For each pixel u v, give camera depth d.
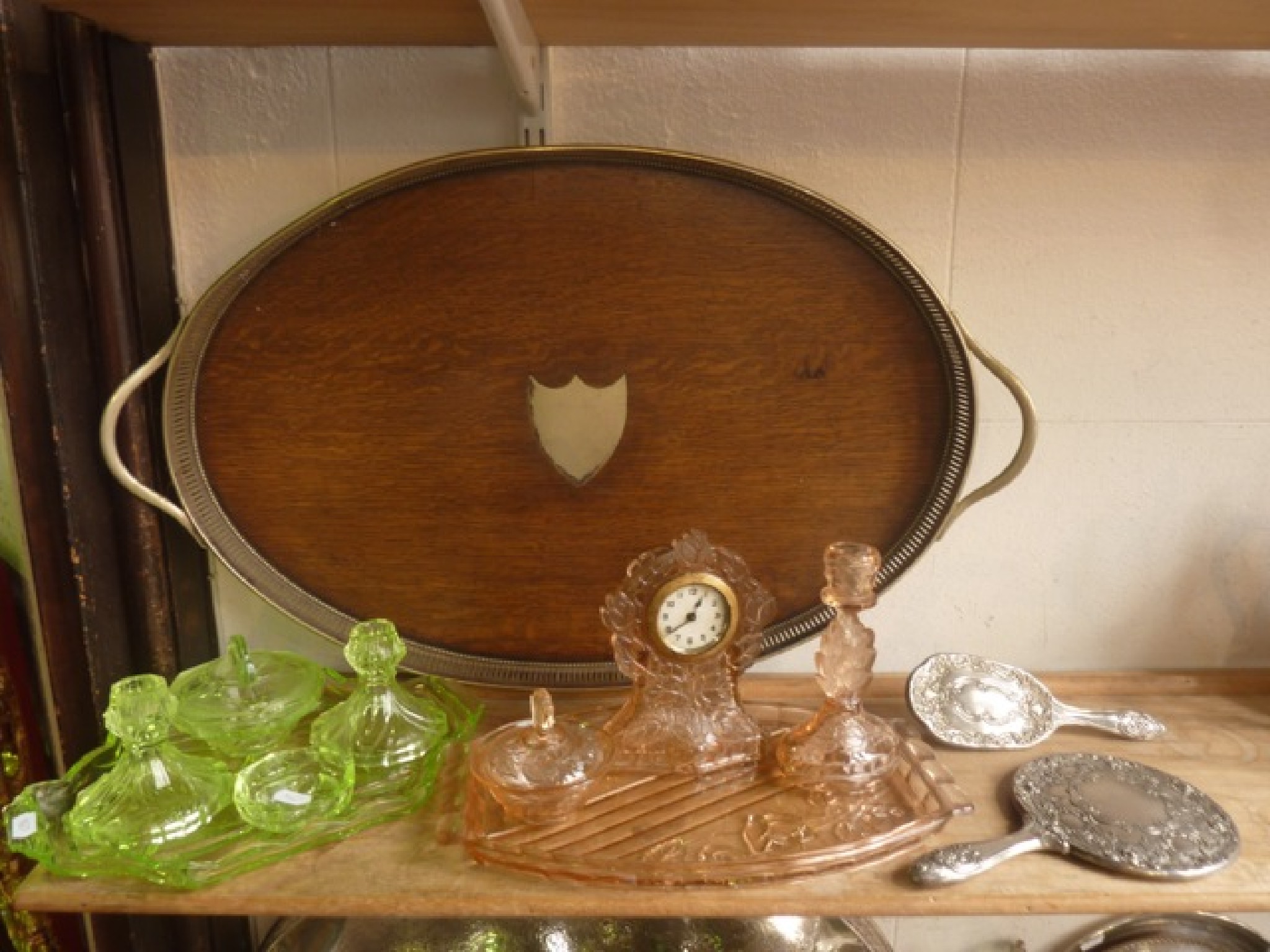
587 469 0.71
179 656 0.75
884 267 0.66
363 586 0.73
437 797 0.66
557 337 0.68
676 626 0.64
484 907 0.56
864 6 0.55
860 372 0.69
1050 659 0.82
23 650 0.76
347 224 0.65
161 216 0.69
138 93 0.67
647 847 0.59
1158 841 0.60
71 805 0.62
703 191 0.65
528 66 0.61
